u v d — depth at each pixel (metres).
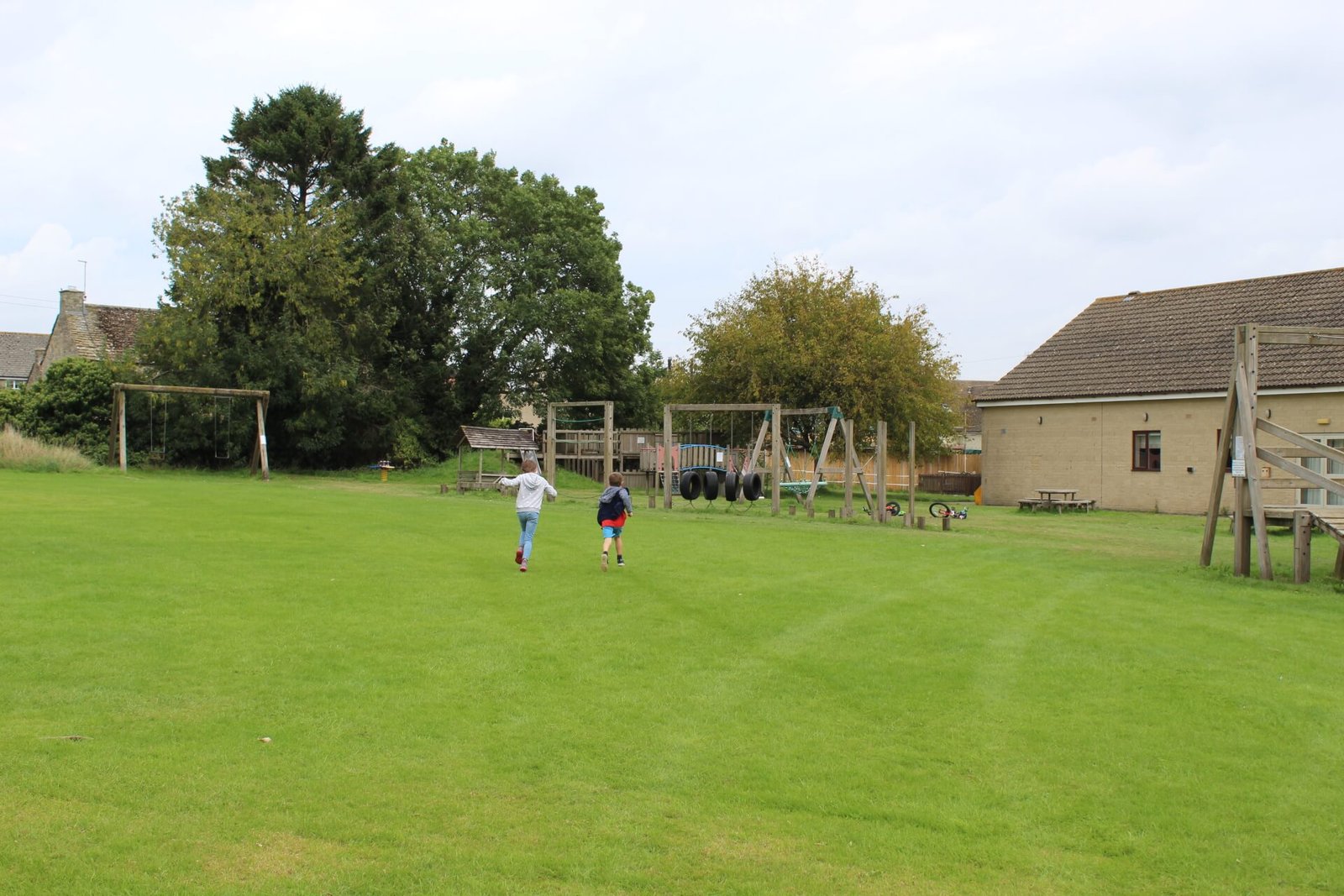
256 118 45.38
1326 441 29.61
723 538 19.45
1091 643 10.32
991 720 7.59
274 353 40.59
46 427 38.62
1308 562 15.27
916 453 41.97
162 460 40.47
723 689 8.22
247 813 5.52
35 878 4.72
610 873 5.00
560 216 50.00
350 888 4.77
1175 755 6.93
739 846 5.37
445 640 9.55
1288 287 34.84
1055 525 27.38
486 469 42.16
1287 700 8.30
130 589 11.32
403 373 48.78
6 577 11.65
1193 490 33.25
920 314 40.88
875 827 5.65
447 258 47.84
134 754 6.28
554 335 48.38
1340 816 5.95
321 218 42.66
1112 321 38.66
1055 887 5.04
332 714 7.21
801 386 38.41
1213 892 5.03
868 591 13.13
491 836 5.36
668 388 43.59
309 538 16.66
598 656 9.16
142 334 40.22
